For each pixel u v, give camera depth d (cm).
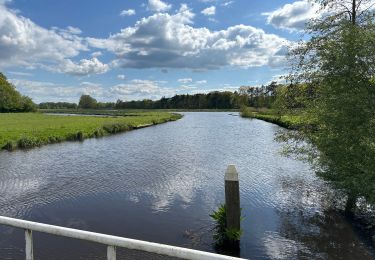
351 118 977
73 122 5503
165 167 2023
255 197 1395
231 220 904
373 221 1109
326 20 1212
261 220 1134
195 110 17250
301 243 956
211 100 18875
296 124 1316
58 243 917
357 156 961
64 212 1209
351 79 1016
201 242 959
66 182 1636
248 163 2155
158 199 1366
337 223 1098
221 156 2442
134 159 2312
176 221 1122
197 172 1878
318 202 1317
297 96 1324
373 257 871
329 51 1071
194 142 3344
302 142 1310
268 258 870
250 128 5166
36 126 4466
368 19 1097
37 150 2730
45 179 1700
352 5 1212
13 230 1006
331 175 1122
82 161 2223
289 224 1096
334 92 1050
